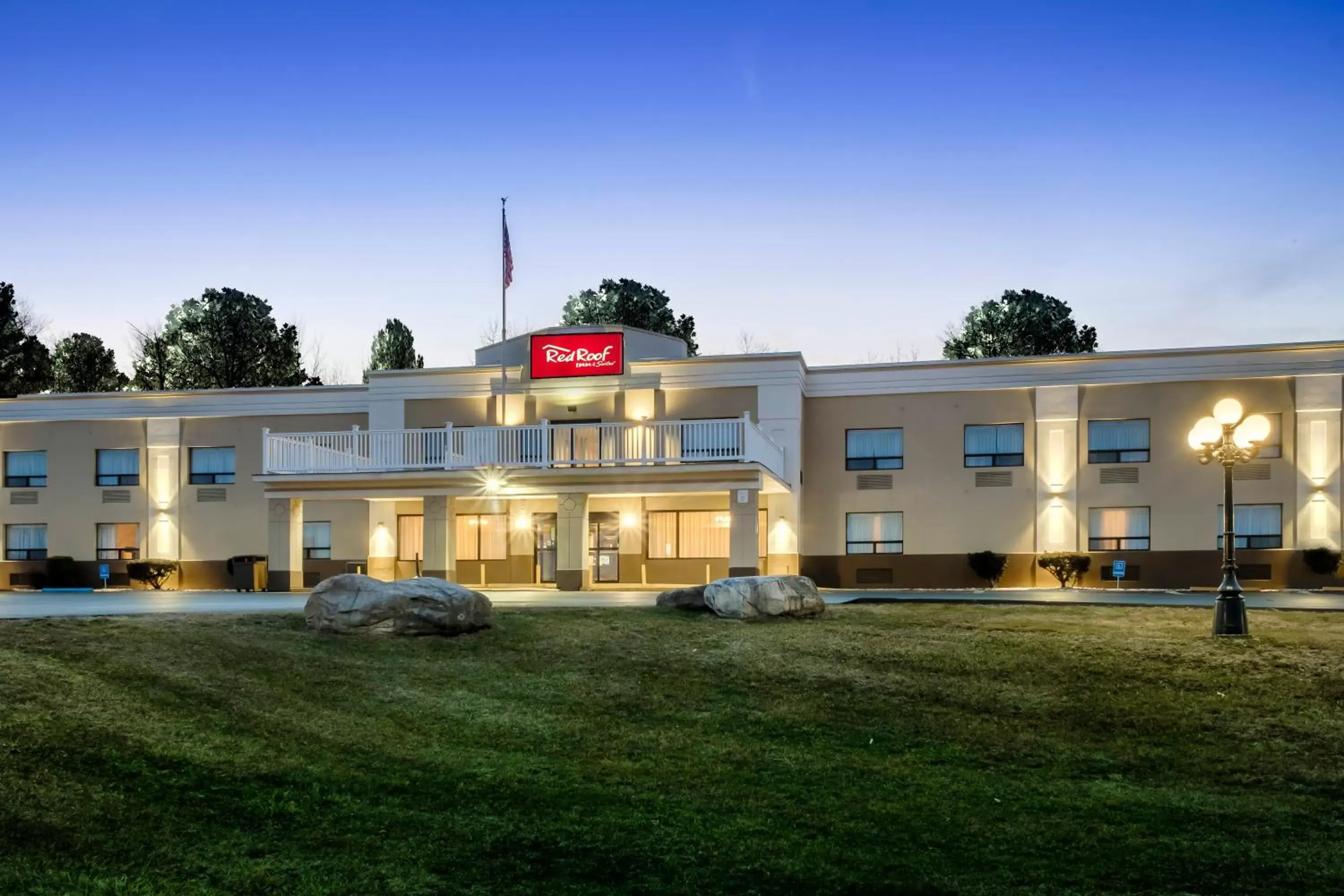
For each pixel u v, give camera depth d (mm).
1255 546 29531
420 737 12500
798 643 17703
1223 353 29766
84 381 63094
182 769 10258
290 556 29438
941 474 31484
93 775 9789
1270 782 11977
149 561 34469
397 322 59938
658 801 10625
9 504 36125
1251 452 18172
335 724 12586
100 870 7957
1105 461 30516
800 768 12000
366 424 33969
